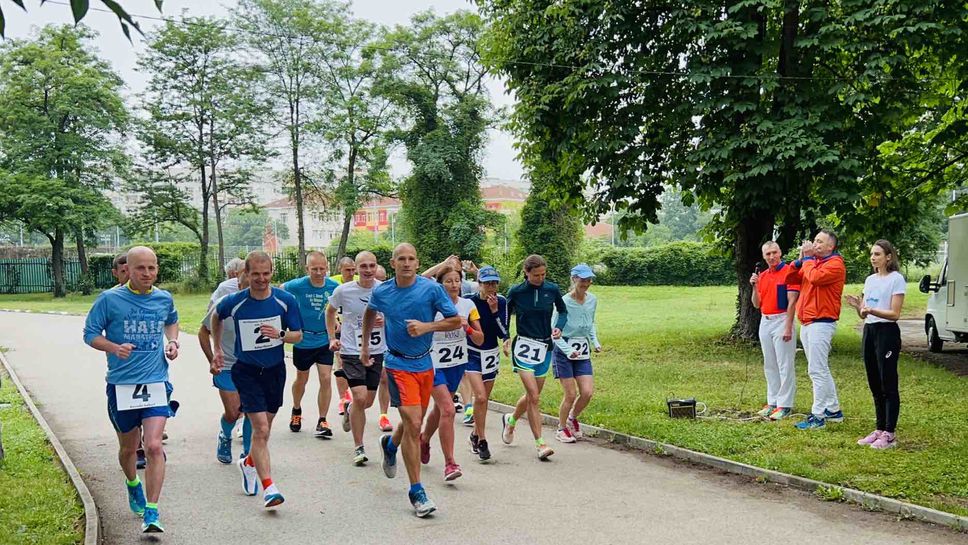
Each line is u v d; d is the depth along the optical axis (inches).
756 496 268.8
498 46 705.0
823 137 577.9
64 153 1662.2
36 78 1658.5
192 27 1717.5
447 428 279.7
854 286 1608.0
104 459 324.5
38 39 1726.1
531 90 658.8
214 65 1758.1
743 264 694.5
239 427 379.2
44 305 1434.5
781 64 613.9
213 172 1801.2
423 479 292.7
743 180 589.9
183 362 639.8
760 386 476.4
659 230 3663.9
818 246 351.9
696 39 609.6
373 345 324.2
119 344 227.8
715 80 595.8
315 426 389.7
